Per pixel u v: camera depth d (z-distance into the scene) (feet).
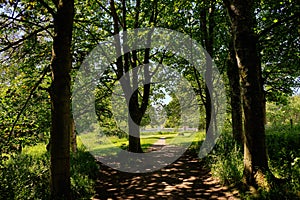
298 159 24.67
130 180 35.58
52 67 23.95
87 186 29.66
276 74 58.65
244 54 24.85
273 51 45.34
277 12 38.70
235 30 25.22
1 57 35.81
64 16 23.88
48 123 38.19
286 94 64.08
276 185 22.03
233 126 43.29
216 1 45.93
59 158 23.50
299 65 46.98
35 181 25.53
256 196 21.76
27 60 41.34
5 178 23.75
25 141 34.04
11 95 35.55
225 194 25.62
